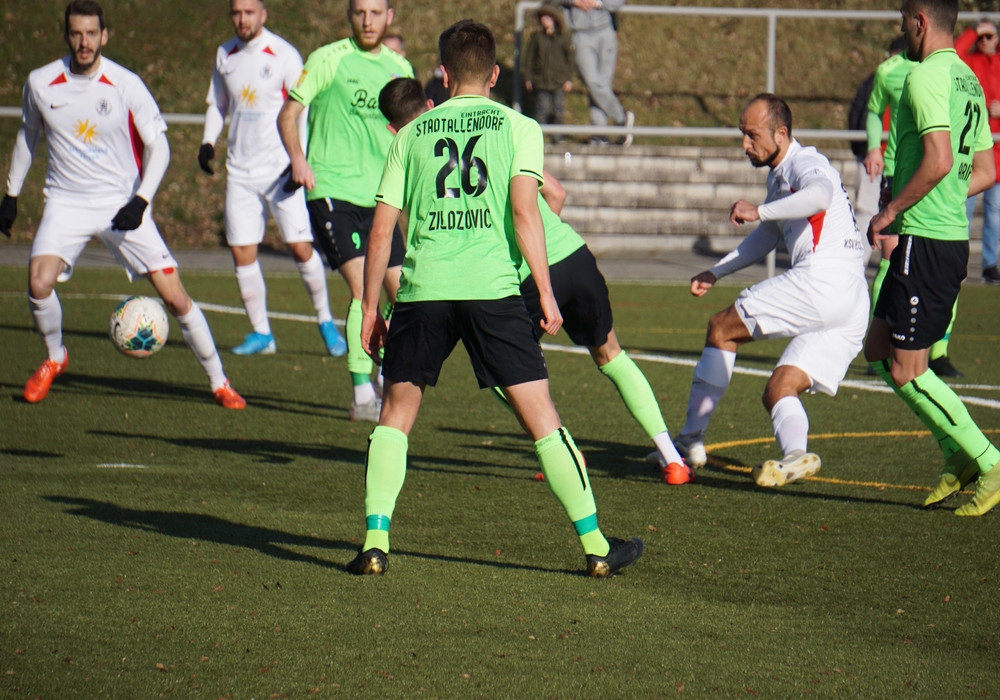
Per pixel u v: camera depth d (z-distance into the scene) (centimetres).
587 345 2217
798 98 8238
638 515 1995
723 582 1628
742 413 2975
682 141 7919
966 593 1595
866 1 8744
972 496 2120
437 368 1589
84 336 3994
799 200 2127
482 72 1586
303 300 5091
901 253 2012
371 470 1608
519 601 1514
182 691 1196
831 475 2322
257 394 3116
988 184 2080
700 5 8575
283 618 1419
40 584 1520
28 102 2770
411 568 1647
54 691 1188
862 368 3788
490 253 1545
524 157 1533
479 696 1202
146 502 1989
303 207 3616
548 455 1590
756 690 1242
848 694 1239
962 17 6225
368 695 1198
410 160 1573
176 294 2833
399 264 2755
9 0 8362
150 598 1479
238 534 1808
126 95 2758
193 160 7656
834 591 1596
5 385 3122
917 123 1944
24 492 2027
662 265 6581
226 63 3556
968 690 1257
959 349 4044
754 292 2267
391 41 4628
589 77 6888
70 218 2825
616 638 1387
